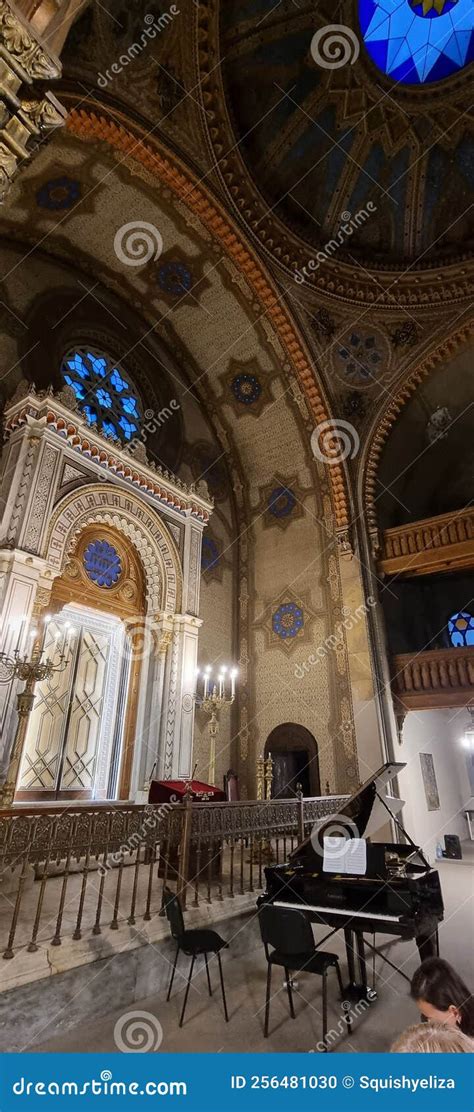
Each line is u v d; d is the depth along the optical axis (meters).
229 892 5.95
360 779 10.93
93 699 9.29
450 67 11.06
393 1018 4.24
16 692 6.94
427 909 4.75
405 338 13.10
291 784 11.89
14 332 9.66
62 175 10.07
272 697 12.78
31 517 7.74
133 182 10.63
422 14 10.38
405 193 12.62
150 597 10.04
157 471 10.49
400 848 6.14
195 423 14.12
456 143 11.88
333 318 13.05
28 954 3.78
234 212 11.17
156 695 9.34
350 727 11.47
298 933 3.99
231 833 6.05
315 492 13.95
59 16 3.68
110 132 9.34
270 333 13.08
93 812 4.47
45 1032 3.64
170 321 13.60
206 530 13.55
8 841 3.85
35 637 7.45
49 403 8.38
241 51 10.05
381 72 11.18
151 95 9.34
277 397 13.90
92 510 8.95
